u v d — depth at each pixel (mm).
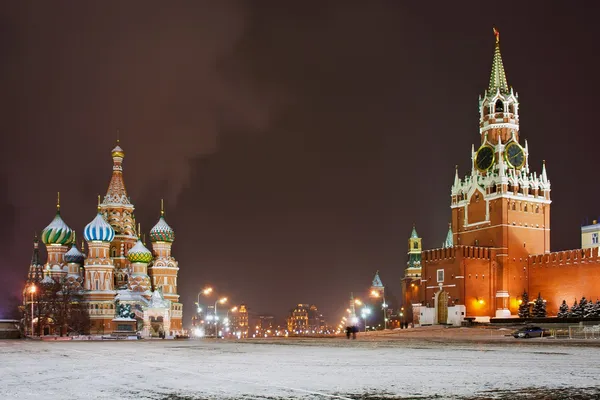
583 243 154875
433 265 146375
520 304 137500
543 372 29016
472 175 153750
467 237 152625
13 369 33594
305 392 22062
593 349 52625
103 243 157625
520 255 143625
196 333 184375
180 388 23625
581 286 131875
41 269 176125
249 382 25500
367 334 126125
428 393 21594
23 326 142000
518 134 152000
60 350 57875
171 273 181000
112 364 36781
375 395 21172
